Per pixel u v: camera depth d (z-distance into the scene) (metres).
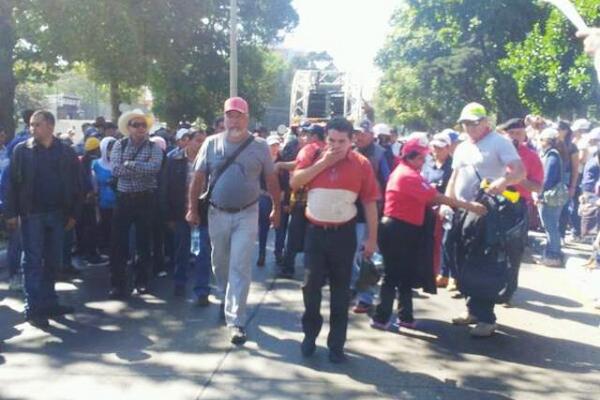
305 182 5.41
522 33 27.98
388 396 4.77
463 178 6.33
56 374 5.16
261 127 13.33
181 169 7.50
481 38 30.20
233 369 5.27
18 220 6.68
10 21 16.23
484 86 31.47
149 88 32.72
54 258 6.61
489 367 5.39
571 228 12.26
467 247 6.04
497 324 6.60
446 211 6.39
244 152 6.02
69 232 8.38
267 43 32.16
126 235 7.43
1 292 7.71
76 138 19.41
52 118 6.43
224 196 6.00
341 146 5.25
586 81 14.48
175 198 7.47
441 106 35.59
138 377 5.10
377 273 5.74
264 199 9.16
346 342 5.97
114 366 5.33
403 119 46.06
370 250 5.59
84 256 9.48
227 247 6.21
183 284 7.61
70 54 18.06
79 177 6.71
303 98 29.36
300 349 5.75
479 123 6.15
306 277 5.49
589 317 6.88
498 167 6.13
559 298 7.66
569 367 5.41
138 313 6.84
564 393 4.88
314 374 5.18
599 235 8.82
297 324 6.50
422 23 31.06
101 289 7.88
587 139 11.52
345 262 5.40
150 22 20.78
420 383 5.02
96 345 5.83
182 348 5.76
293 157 9.73
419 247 6.21
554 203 9.29
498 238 5.86
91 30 17.78
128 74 20.83
